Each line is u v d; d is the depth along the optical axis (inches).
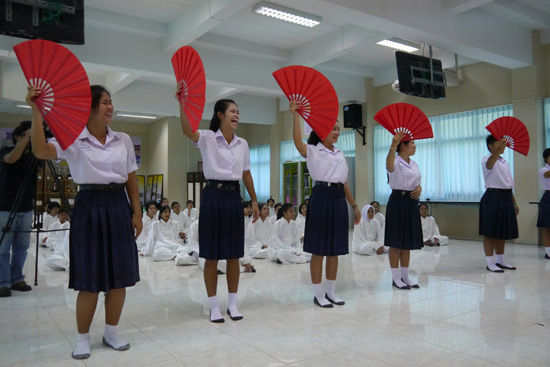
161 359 84.0
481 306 123.8
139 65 277.0
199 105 98.2
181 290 149.0
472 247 267.0
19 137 139.9
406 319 111.0
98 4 246.8
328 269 130.6
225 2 218.1
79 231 84.9
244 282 163.0
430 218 284.2
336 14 208.8
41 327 106.7
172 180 546.0
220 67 313.3
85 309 86.0
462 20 246.8
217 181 112.9
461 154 322.3
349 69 368.5
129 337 98.0
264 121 472.7
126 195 92.7
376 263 207.8
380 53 343.3
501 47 264.5
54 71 76.9
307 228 128.2
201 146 112.0
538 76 281.7
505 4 252.8
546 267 190.4
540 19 273.9
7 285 141.3
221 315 111.1
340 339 95.5
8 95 328.8
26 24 139.8
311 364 81.3
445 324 106.3
